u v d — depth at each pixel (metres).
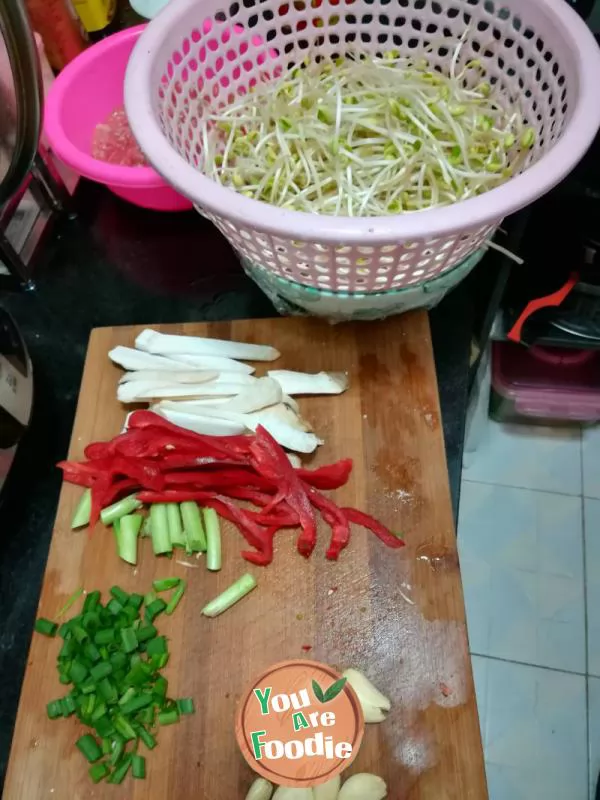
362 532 0.71
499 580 1.26
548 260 0.98
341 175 0.75
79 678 0.65
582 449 1.35
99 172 0.83
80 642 0.67
